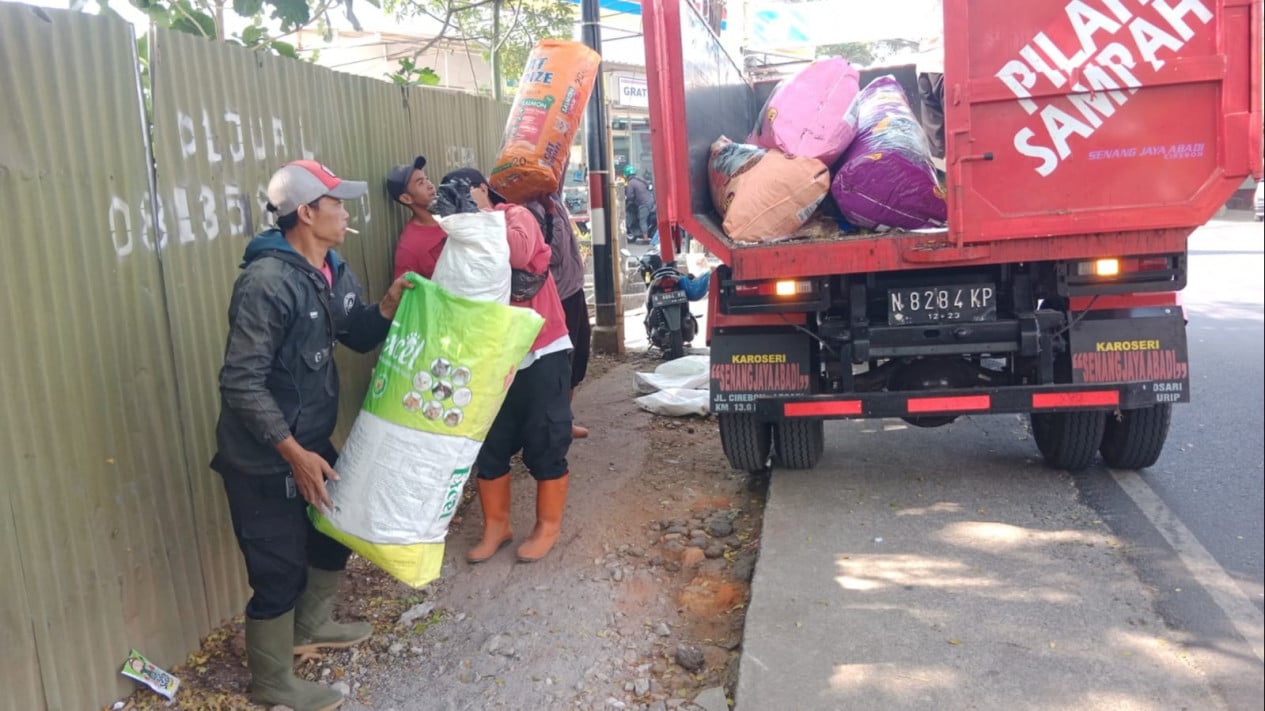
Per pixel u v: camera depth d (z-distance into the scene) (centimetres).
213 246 376
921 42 802
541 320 338
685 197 452
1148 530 448
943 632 354
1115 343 460
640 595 415
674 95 449
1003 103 418
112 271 318
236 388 296
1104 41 407
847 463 561
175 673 346
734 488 548
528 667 359
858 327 467
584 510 508
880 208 455
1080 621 359
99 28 313
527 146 500
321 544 359
